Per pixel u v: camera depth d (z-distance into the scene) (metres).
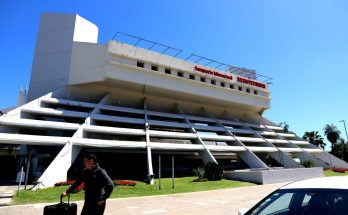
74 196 15.97
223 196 17.72
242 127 48.16
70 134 32.31
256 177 28.00
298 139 53.53
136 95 40.34
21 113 26.89
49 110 28.02
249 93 50.84
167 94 42.03
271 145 42.19
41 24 38.25
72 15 37.91
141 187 21.00
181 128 39.34
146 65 38.69
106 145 26.58
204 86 44.59
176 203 14.38
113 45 35.75
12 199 14.94
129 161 35.75
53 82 35.66
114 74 35.22
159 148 29.75
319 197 3.81
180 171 35.47
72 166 27.75
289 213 3.84
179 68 41.97
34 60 36.97
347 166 46.06
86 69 35.41
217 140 37.53
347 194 3.61
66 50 36.59
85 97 36.31
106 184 5.21
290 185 4.47
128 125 38.12
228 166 42.28
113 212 11.63
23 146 29.88
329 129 75.00
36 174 27.27
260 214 4.03
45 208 5.18
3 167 31.06
